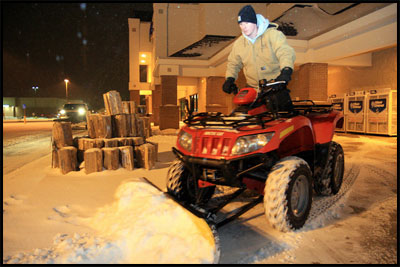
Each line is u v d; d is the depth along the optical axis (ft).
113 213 10.48
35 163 22.24
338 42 37.96
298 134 11.73
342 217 11.13
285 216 9.20
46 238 9.01
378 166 20.75
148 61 101.60
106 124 20.36
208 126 10.86
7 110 225.56
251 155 9.10
